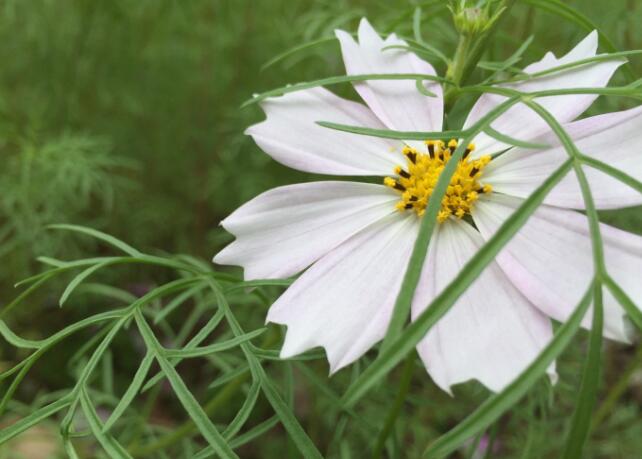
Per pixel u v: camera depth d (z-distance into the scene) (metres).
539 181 0.14
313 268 0.13
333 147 0.14
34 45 0.33
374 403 0.24
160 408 0.30
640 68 0.23
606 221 0.23
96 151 0.31
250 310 0.29
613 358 0.29
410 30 0.23
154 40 0.33
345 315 0.12
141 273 0.33
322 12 0.29
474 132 0.12
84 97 0.34
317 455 0.13
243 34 0.33
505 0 0.15
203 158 0.34
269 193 0.14
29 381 0.30
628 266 0.12
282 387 0.27
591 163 0.11
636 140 0.13
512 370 0.11
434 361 0.11
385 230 0.14
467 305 0.12
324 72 0.31
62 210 0.30
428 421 0.27
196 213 0.34
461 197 0.14
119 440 0.24
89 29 0.32
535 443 0.23
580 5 0.24
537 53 0.20
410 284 0.11
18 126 0.31
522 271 0.12
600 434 0.27
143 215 0.33
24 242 0.30
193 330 0.31
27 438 0.26
